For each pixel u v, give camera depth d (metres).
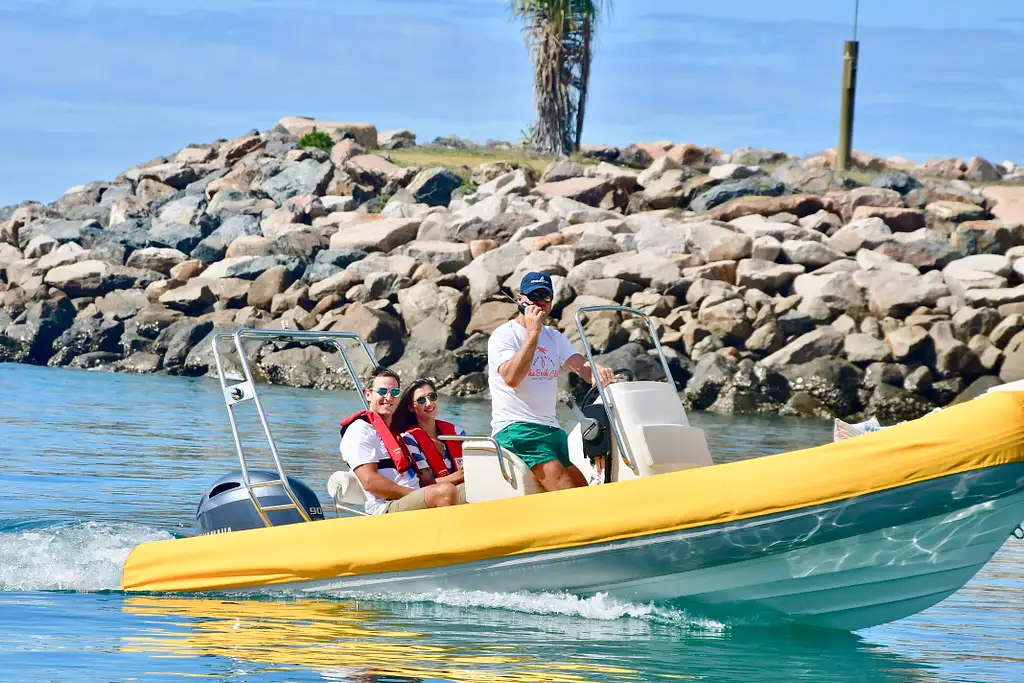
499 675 20.59
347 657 21.47
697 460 26.50
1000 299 83.69
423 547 25.62
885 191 105.88
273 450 28.09
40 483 40.00
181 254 102.94
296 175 119.69
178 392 74.56
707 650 23.09
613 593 25.17
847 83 123.06
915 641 24.75
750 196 107.06
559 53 128.75
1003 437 23.27
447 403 73.25
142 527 32.91
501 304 87.00
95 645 22.03
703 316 82.88
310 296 93.38
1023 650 24.05
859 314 83.12
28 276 104.06
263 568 26.70
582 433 26.77
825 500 23.62
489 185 113.88
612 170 117.75
